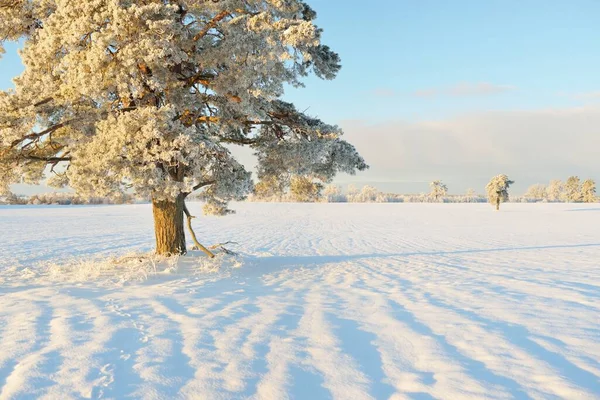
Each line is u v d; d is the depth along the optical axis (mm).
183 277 7980
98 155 7273
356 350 3686
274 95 8414
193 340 3891
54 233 24656
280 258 13336
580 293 6574
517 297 6250
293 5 8250
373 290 7023
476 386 2893
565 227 31672
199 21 8445
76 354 3420
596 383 2934
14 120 7375
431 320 4789
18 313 4805
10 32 8680
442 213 57188
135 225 32656
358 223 37969
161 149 7410
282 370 3182
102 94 7199
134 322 4477
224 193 9812
